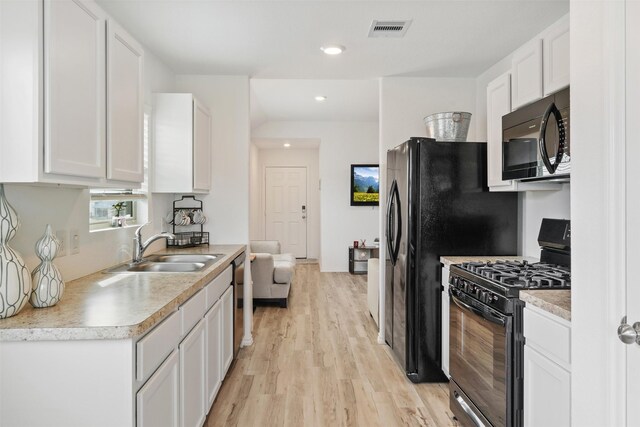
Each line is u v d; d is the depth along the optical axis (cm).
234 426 227
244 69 337
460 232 281
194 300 192
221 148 351
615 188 110
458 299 224
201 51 297
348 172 698
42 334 123
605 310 114
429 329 280
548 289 177
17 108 125
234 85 352
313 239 840
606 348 113
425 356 280
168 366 156
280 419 234
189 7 230
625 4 108
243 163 352
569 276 201
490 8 234
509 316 175
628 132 107
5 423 126
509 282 188
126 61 184
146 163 287
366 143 696
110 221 251
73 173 142
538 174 204
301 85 470
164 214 325
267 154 838
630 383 107
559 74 197
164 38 273
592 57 119
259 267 470
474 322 209
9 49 125
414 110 361
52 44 129
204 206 351
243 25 254
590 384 120
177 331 167
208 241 350
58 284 149
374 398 260
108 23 166
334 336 379
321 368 306
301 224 845
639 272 104
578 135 126
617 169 110
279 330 396
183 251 305
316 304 495
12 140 126
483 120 349
